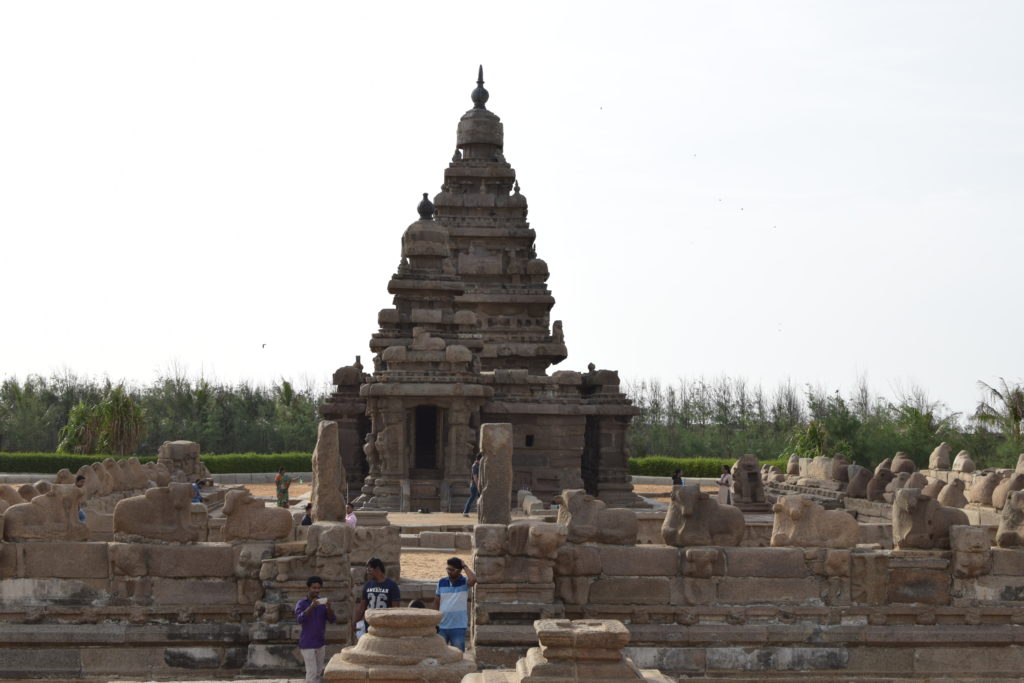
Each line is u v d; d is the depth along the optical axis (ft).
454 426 150.61
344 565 67.62
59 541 66.95
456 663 42.83
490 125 195.52
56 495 67.36
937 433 214.28
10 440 265.34
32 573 66.64
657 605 68.90
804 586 69.56
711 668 68.03
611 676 39.65
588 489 172.45
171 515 67.82
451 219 188.96
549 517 106.22
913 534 70.74
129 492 129.08
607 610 68.85
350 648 44.04
